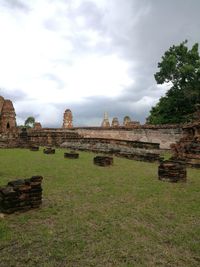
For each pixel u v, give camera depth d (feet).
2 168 38.60
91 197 25.04
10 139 79.30
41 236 16.35
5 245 15.15
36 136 90.27
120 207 22.35
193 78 107.45
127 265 13.42
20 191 20.35
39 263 13.42
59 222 18.63
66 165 43.96
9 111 129.08
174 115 111.24
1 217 19.06
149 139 90.74
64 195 25.36
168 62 107.14
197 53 108.78
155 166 47.32
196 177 37.42
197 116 64.75
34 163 44.83
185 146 51.16
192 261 14.06
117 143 76.43
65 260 13.76
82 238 16.28
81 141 80.74
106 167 43.98
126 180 33.32
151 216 20.43
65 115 125.80
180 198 25.71
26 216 19.52
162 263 13.75
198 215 20.83
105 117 142.31
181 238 16.69
